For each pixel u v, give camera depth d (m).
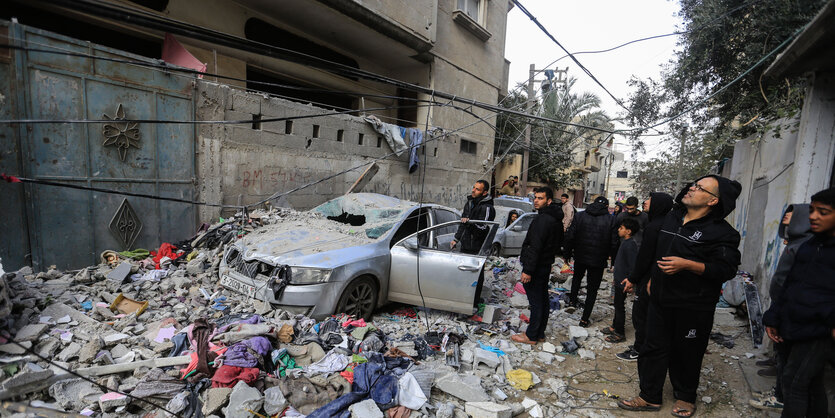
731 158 9.96
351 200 6.00
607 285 7.90
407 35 11.24
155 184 6.00
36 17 7.04
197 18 8.38
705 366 4.20
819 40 3.30
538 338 4.61
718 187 2.89
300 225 5.30
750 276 6.45
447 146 13.36
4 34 4.46
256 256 4.32
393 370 3.49
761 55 6.90
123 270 4.75
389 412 2.98
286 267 4.08
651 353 3.25
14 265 4.66
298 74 10.74
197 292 4.59
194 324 3.58
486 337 4.64
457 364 3.81
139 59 5.67
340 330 3.93
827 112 4.03
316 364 3.34
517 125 16.78
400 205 5.80
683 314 3.06
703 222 3.00
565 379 3.90
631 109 10.52
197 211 6.59
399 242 4.92
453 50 13.91
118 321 3.80
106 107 5.39
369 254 4.56
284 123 7.93
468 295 4.64
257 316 3.88
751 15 7.06
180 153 6.28
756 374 3.94
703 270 2.89
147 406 2.83
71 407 2.68
